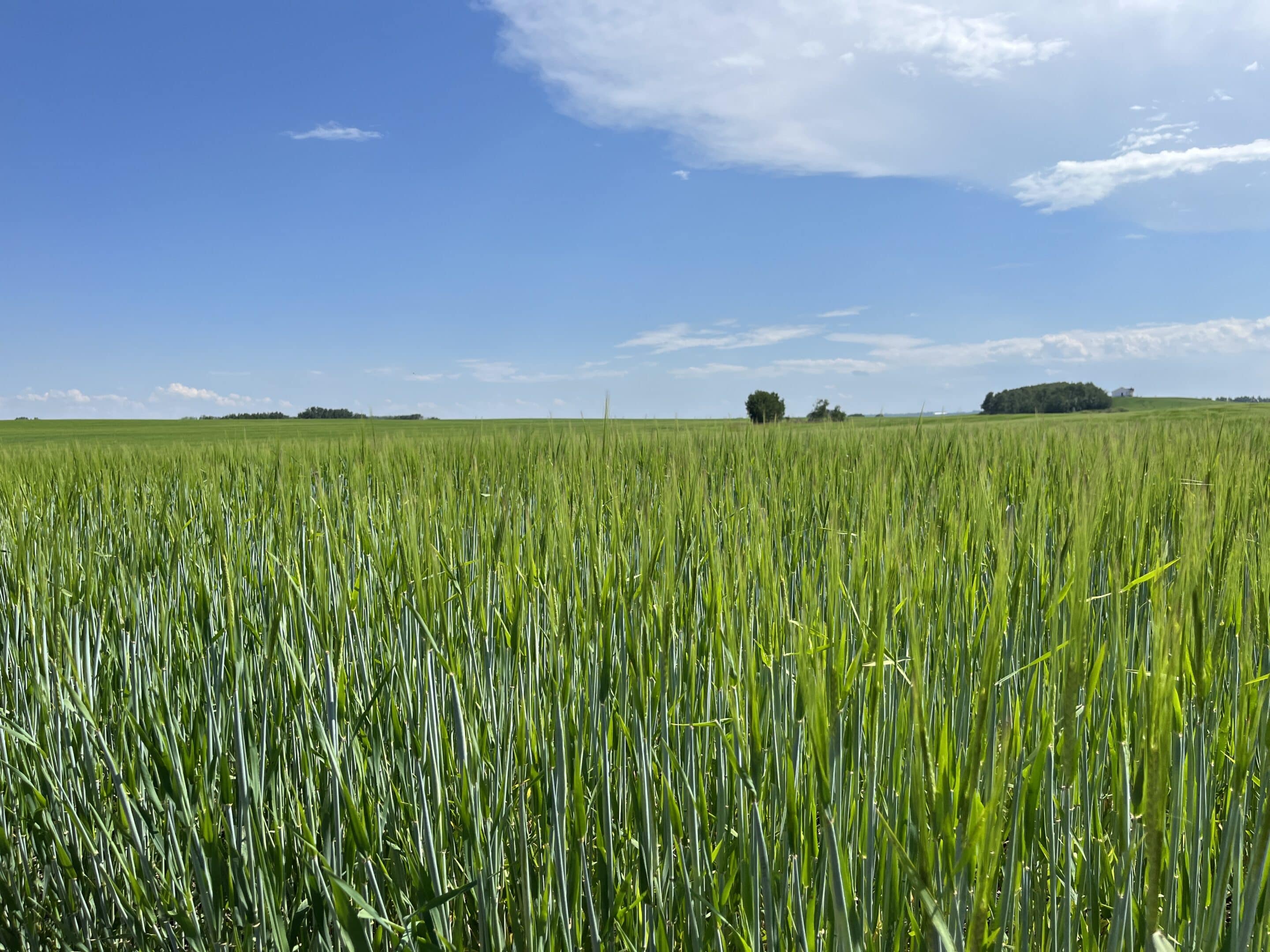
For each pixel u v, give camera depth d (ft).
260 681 6.18
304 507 9.79
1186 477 11.50
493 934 4.60
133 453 27.91
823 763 3.26
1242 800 3.13
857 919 3.72
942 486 10.98
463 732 5.07
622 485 8.46
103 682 6.91
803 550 7.81
